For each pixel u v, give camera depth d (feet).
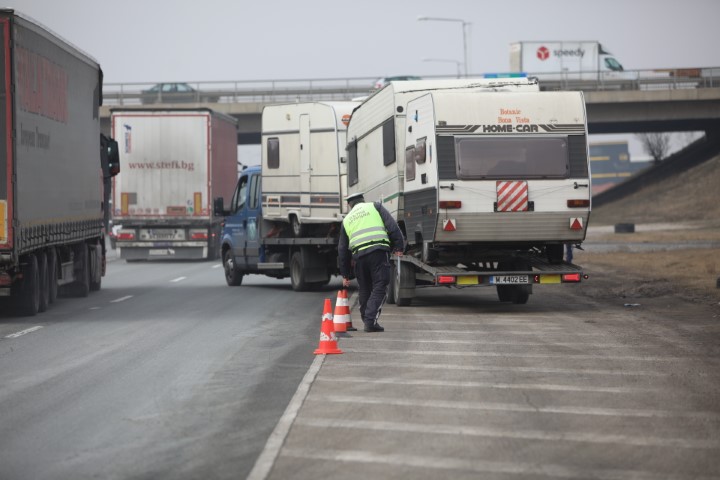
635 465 54.34
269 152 193.98
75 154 159.63
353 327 116.16
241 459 56.80
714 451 57.36
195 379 83.56
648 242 348.79
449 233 137.90
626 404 70.49
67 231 153.79
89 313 142.10
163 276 233.55
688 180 596.29
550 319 126.62
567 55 600.80
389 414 67.36
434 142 137.28
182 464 55.88
